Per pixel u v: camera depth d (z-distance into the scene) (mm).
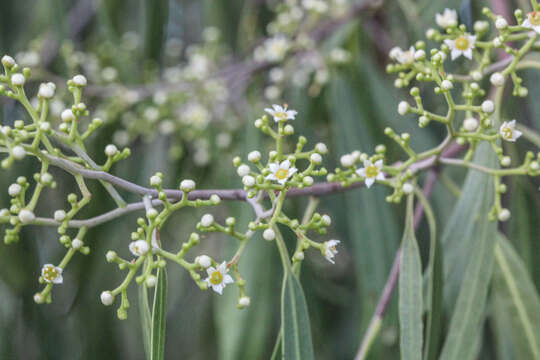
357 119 374
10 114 399
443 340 339
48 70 418
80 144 271
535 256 350
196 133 403
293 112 277
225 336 354
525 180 357
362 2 397
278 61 404
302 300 282
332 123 384
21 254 394
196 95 406
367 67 384
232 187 383
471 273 299
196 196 278
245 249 359
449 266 319
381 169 291
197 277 269
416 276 290
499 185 293
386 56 421
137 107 415
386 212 350
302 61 399
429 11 369
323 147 275
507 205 354
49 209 410
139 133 419
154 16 368
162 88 409
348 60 384
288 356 279
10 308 414
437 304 299
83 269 390
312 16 406
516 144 364
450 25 292
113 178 272
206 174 419
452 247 319
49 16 417
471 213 314
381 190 352
